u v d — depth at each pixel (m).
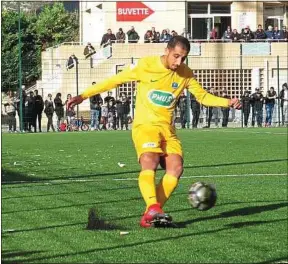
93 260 8.81
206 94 11.59
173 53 11.18
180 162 11.45
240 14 63.09
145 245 9.69
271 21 64.25
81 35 63.38
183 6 62.09
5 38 60.34
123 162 23.55
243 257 9.04
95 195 15.02
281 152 27.41
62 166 22.23
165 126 11.41
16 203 13.77
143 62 11.41
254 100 49.69
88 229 10.91
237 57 56.28
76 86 49.97
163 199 11.36
